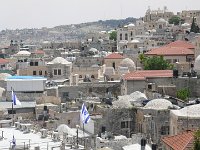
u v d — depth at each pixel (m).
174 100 113.50
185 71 165.00
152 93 124.19
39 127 98.50
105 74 182.00
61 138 82.38
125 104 106.50
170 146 69.00
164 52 199.50
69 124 117.94
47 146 74.12
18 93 140.88
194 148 60.12
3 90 142.00
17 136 83.94
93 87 152.25
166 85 132.88
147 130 98.31
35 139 81.06
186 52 197.25
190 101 115.69
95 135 92.38
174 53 197.00
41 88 143.25
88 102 123.88
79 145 77.81
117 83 152.88
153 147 76.44
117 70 197.75
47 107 129.62
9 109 131.00
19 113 129.75
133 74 139.38
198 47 193.75
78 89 151.00
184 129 84.44
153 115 98.31
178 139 69.94
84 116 86.81
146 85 135.00
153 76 136.12
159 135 97.62
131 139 86.38
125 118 104.88
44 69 186.62
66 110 124.75
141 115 101.31
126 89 136.50
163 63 176.75
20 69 191.75
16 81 142.12
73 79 172.62
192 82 131.88
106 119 103.94
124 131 104.62
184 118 84.56
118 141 83.75
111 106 109.38
